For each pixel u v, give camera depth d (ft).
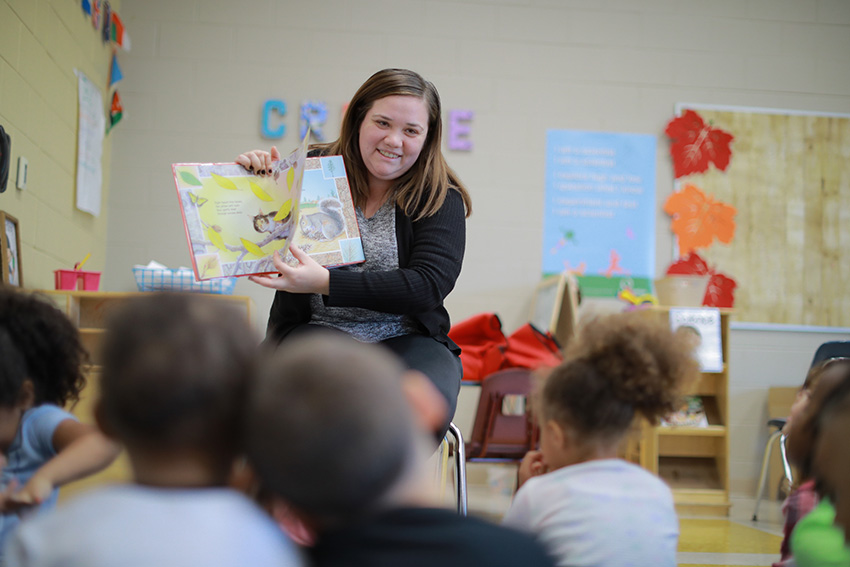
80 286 10.21
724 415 13.32
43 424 4.32
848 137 15.20
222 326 2.59
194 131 13.91
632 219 14.69
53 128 10.57
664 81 14.94
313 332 5.68
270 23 14.17
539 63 14.71
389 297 5.40
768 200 14.94
